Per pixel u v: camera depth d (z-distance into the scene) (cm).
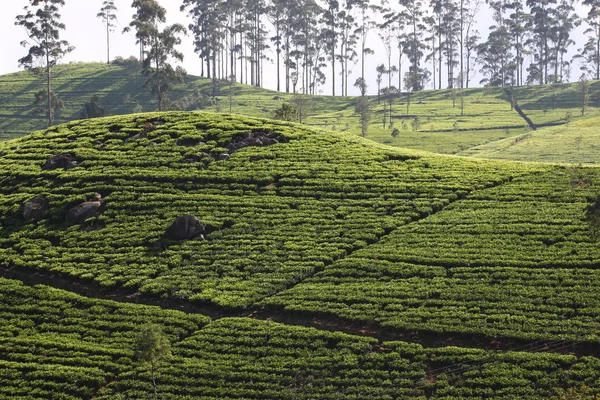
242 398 4047
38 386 4262
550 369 4019
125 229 5878
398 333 4472
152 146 7256
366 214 5922
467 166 6962
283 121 8219
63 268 5419
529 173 6694
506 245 5262
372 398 3959
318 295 4850
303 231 5700
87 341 4631
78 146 7344
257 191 6397
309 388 4072
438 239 5444
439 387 3994
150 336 3956
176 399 4072
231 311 4866
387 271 5075
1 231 6016
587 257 5003
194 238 5694
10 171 6912
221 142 7281
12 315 4925
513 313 4497
